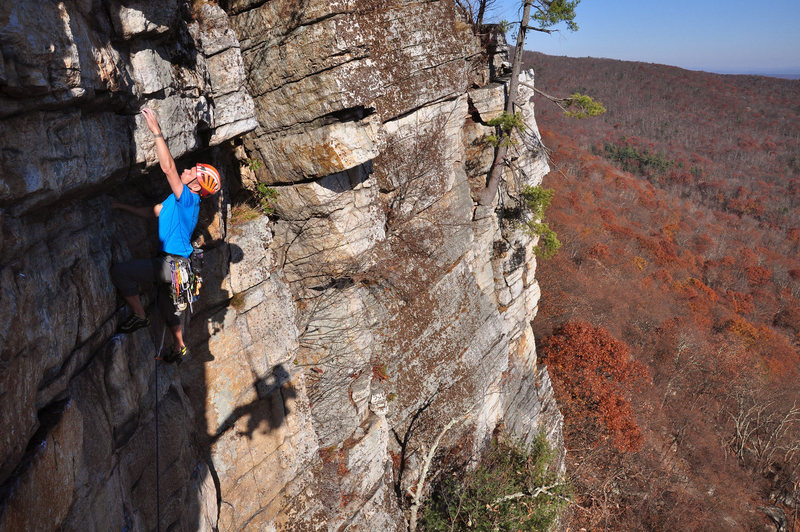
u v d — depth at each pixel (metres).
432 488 15.09
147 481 5.76
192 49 6.20
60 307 4.07
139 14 4.76
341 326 11.70
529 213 20.45
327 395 11.30
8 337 3.20
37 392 3.78
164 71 5.45
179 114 5.80
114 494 4.92
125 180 5.31
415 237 14.43
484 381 16.83
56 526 3.77
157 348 6.18
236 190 10.64
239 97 7.44
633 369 35.72
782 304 88.75
